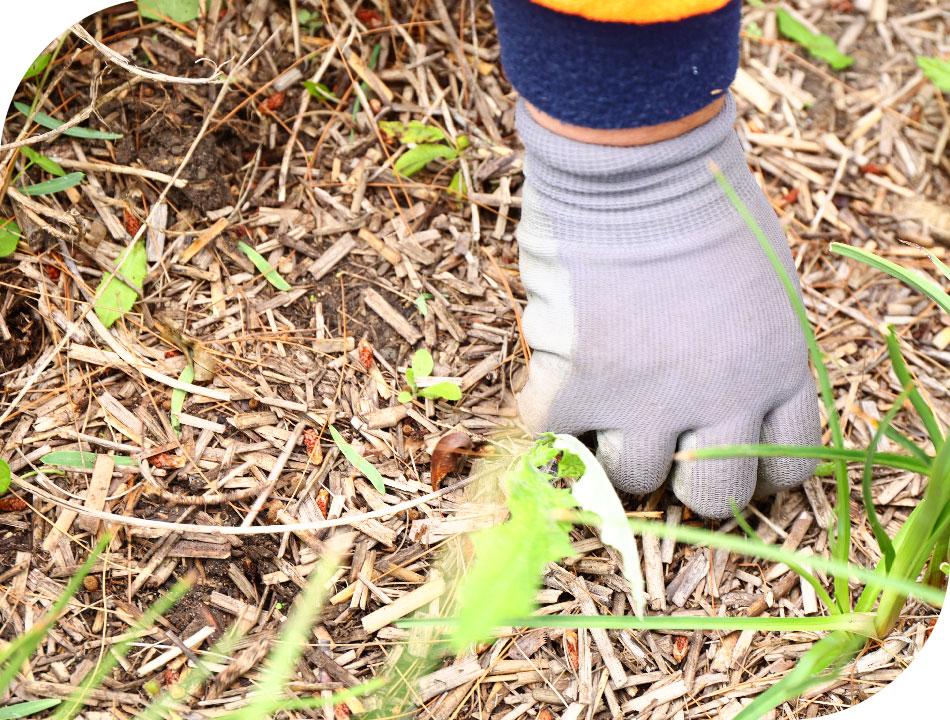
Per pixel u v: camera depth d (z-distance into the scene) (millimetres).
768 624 483
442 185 653
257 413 572
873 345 617
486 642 526
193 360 580
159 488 544
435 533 546
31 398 564
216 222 622
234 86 647
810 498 562
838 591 505
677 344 502
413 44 687
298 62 667
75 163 605
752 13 741
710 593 542
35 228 590
